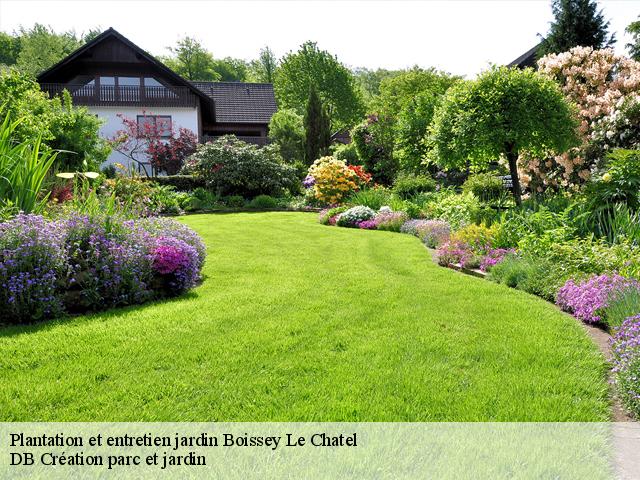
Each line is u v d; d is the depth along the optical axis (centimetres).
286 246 873
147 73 2312
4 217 461
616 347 326
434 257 764
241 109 2700
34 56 4225
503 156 1032
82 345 356
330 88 4050
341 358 338
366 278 596
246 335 381
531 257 585
